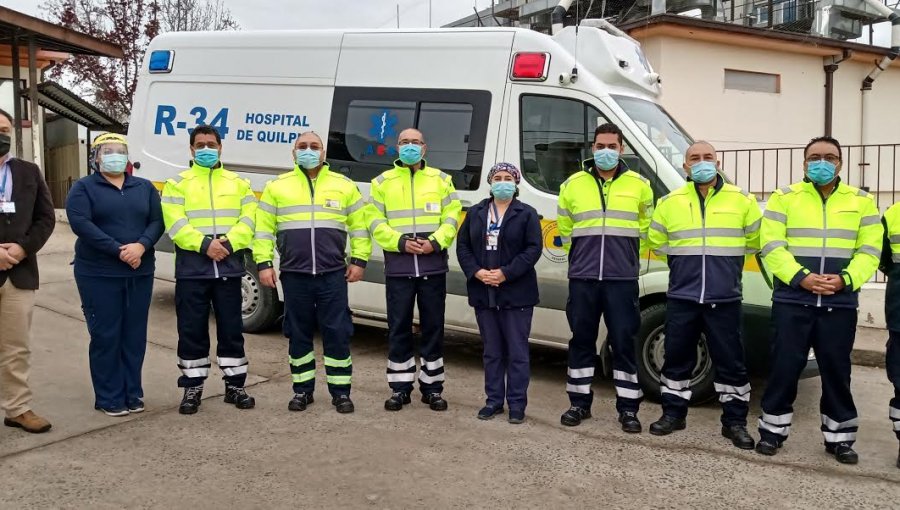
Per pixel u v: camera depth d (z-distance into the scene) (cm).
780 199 440
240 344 517
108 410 486
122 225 482
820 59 1356
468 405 534
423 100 626
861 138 1447
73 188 474
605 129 476
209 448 435
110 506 358
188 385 501
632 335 485
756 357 529
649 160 543
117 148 473
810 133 1359
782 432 446
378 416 502
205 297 503
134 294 490
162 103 738
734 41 1218
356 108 652
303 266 502
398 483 390
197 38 733
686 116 1203
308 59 678
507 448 446
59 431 457
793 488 395
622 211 480
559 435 473
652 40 1177
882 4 1386
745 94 1265
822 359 434
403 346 520
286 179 510
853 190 430
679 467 421
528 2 1319
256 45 703
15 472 395
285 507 360
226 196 508
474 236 498
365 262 524
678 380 480
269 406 518
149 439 447
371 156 644
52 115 1948
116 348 487
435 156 619
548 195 575
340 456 426
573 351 500
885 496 386
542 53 584
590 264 484
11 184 439
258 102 695
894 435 487
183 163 723
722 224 457
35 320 719
